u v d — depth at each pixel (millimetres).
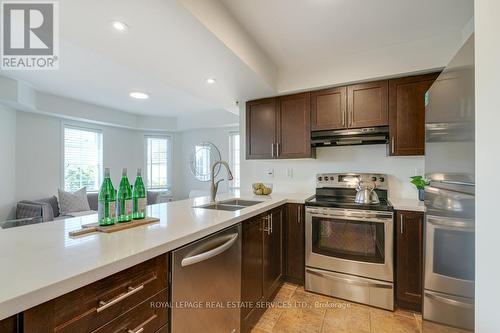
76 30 1526
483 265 853
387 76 2342
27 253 883
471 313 990
